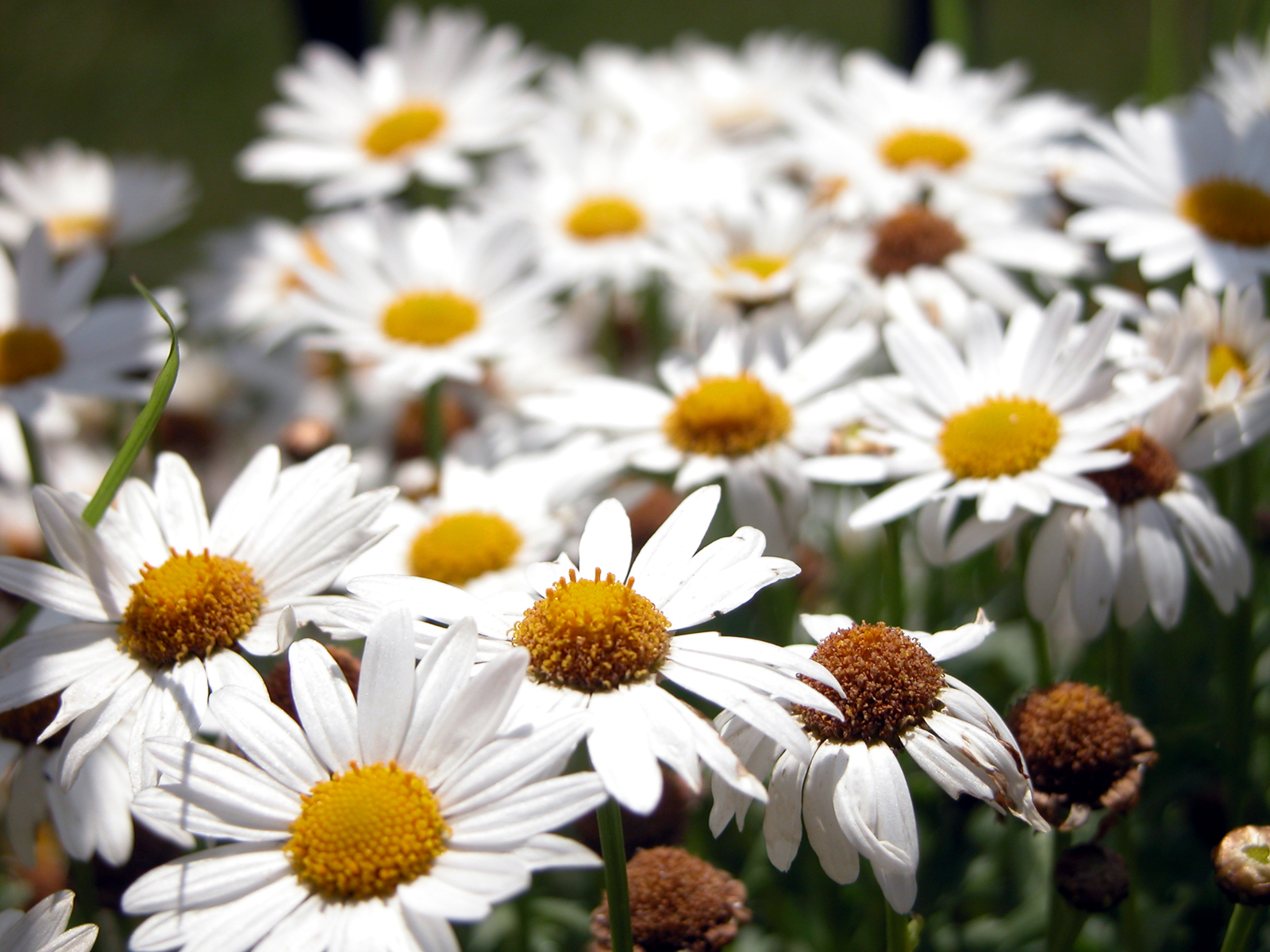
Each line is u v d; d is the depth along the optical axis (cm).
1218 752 32
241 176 83
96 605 28
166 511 29
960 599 39
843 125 45
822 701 25
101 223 49
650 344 46
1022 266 40
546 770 24
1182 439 32
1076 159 41
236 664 27
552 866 24
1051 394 32
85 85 96
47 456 42
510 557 34
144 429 28
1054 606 31
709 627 36
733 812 27
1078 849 27
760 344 36
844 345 36
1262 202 37
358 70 55
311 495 29
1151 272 36
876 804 26
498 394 46
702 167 45
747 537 27
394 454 44
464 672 25
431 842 24
